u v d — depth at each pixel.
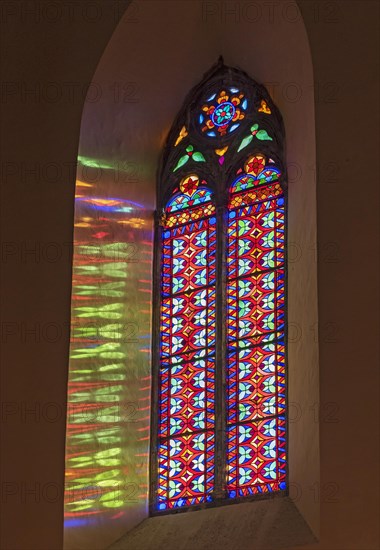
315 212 13.01
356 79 13.23
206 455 13.72
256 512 13.05
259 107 14.66
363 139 13.01
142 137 14.77
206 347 14.04
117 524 13.48
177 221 14.67
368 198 12.83
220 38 14.76
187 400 13.97
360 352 12.49
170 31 14.57
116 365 13.91
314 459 12.51
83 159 14.19
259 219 14.23
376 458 12.22
